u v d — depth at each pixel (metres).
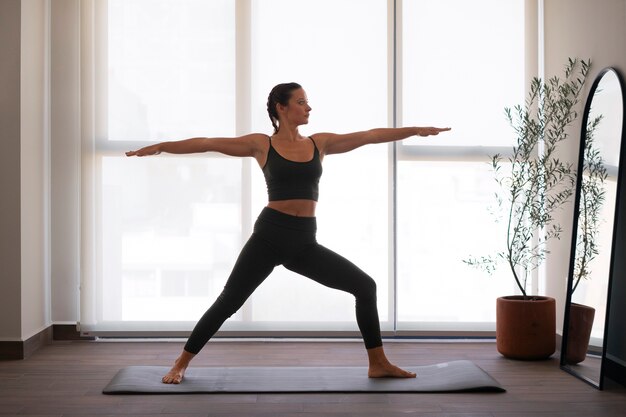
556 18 4.67
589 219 3.98
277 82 4.81
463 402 3.35
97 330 4.80
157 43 4.78
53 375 3.88
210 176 4.80
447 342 4.80
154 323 4.80
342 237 4.80
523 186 4.80
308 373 3.85
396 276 4.84
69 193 4.86
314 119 4.80
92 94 4.75
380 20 4.81
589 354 3.77
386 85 4.82
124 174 4.79
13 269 4.28
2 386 3.64
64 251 4.87
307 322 4.83
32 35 4.49
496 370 4.00
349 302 4.85
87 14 4.73
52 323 4.85
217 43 4.80
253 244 3.62
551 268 4.78
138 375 3.73
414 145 4.83
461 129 4.85
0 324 4.27
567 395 3.48
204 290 4.81
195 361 4.23
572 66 4.34
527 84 4.87
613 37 3.86
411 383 3.62
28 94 4.42
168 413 3.17
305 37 4.81
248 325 4.82
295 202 3.60
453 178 4.86
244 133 4.81
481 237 4.87
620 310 3.73
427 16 4.84
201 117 4.80
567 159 4.50
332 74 4.81
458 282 4.87
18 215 4.28
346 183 4.80
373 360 3.75
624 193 3.70
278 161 3.61
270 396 3.45
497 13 4.86
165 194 4.80
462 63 4.85
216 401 3.36
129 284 4.80
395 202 4.81
